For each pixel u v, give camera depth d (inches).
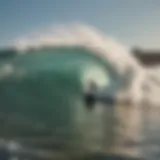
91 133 535.2
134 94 875.4
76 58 938.1
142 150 442.6
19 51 923.4
